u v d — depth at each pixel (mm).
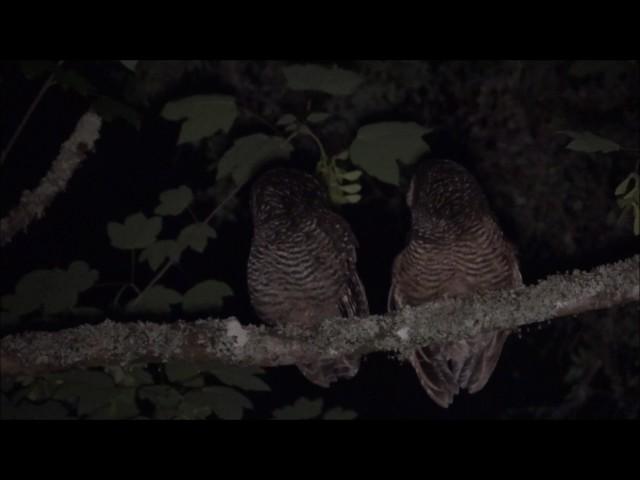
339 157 4027
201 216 7199
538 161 7320
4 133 7336
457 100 7312
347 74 3605
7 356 3922
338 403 8328
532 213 7332
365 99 6914
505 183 7352
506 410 8086
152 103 6738
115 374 4285
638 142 7215
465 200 4996
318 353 4035
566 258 7316
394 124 3676
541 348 8062
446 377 5090
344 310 5320
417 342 4031
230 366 4113
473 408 8328
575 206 7352
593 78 7219
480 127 7324
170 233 7340
